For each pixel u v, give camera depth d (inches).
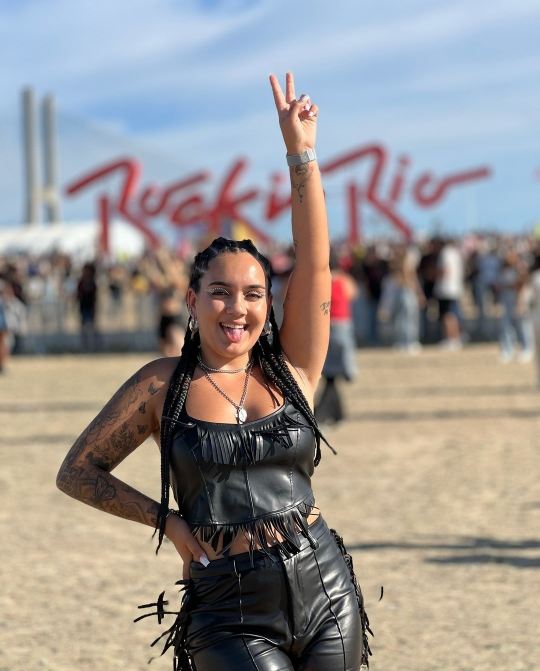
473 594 238.1
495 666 193.9
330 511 324.2
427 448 433.1
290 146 133.3
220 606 123.0
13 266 1111.0
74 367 907.4
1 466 417.1
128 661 201.3
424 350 948.0
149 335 1063.0
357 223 1599.4
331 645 123.5
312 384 134.9
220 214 1358.3
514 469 381.7
